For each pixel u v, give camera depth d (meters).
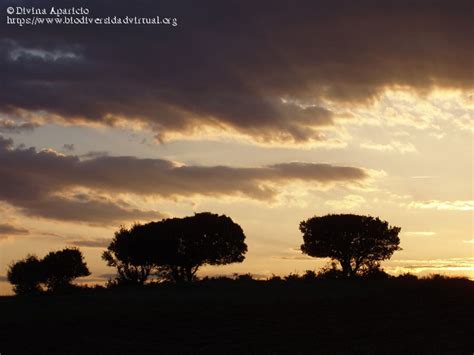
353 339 40.91
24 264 92.31
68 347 39.78
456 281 60.12
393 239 83.31
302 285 63.38
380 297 53.72
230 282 67.38
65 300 57.53
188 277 88.19
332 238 82.44
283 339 41.22
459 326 44.00
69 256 92.81
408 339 40.56
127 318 47.50
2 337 42.47
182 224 87.19
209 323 45.88
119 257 87.75
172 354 37.81
